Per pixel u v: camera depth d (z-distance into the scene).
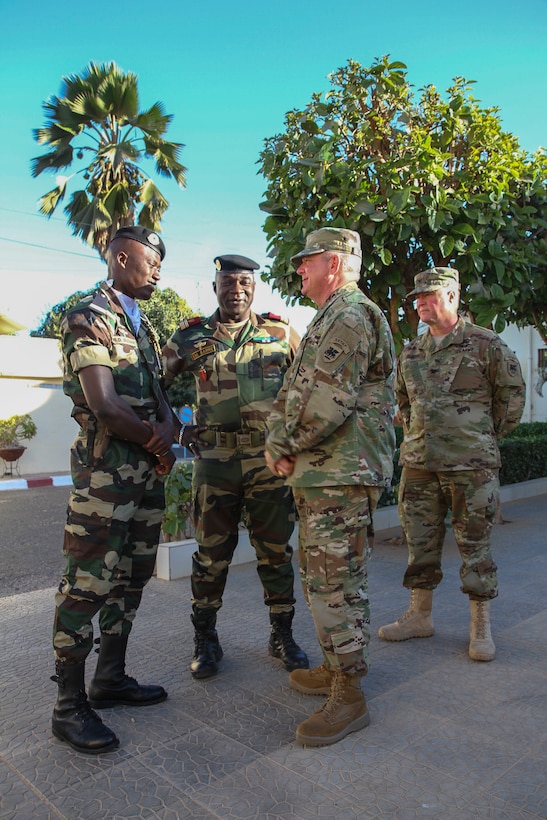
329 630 2.63
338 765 2.39
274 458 2.72
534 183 5.87
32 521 8.34
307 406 2.57
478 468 3.39
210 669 3.18
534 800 2.16
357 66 5.30
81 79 15.36
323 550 2.64
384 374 2.80
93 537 2.60
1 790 2.27
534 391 18.97
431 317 3.55
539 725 2.66
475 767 2.36
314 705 2.89
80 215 15.59
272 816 2.10
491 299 5.27
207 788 2.26
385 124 5.28
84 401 2.67
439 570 3.66
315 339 2.66
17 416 14.12
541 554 5.54
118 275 2.80
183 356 3.39
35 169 15.98
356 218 4.74
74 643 2.57
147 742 2.58
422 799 2.18
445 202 4.91
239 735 2.63
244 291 3.32
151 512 2.93
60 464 14.97
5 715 2.82
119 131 16.25
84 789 2.27
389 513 6.74
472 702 2.87
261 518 3.30
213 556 3.25
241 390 3.27
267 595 3.37
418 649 3.50
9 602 4.49
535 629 3.75
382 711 2.80
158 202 15.95
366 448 2.67
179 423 3.08
